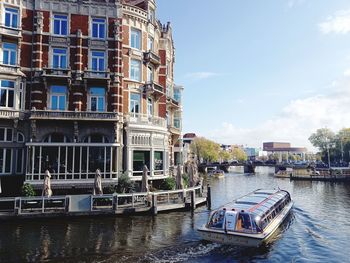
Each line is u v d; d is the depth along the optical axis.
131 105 31.61
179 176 27.78
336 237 20.03
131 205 23.48
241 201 21.03
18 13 28.16
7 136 27.34
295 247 17.66
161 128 32.31
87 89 28.89
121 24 30.38
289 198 28.48
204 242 17.19
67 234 18.09
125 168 29.55
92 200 21.92
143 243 16.86
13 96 27.28
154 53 33.72
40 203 21.80
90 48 29.33
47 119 26.92
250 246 16.28
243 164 100.69
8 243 16.36
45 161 26.53
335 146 103.06
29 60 28.22
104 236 17.92
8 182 26.86
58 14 29.12
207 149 101.88
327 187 53.09
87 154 27.39
